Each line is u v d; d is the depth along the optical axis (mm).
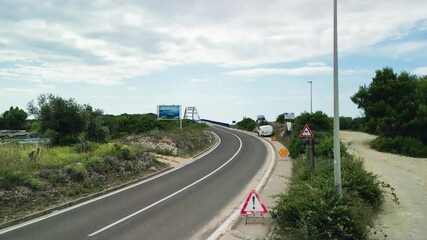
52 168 16734
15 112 63031
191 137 39344
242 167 25219
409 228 10977
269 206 13289
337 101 10680
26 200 13242
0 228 10664
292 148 30000
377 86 41062
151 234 10117
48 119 26906
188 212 12734
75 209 13141
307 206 9602
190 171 23359
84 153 21047
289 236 9430
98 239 9633
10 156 18031
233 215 12305
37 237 9781
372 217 11352
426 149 35281
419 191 17078
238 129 72188
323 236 9234
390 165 26938
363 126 42344
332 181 11320
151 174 21469
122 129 45750
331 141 21141
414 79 42375
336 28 10789
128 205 13828
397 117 39094
